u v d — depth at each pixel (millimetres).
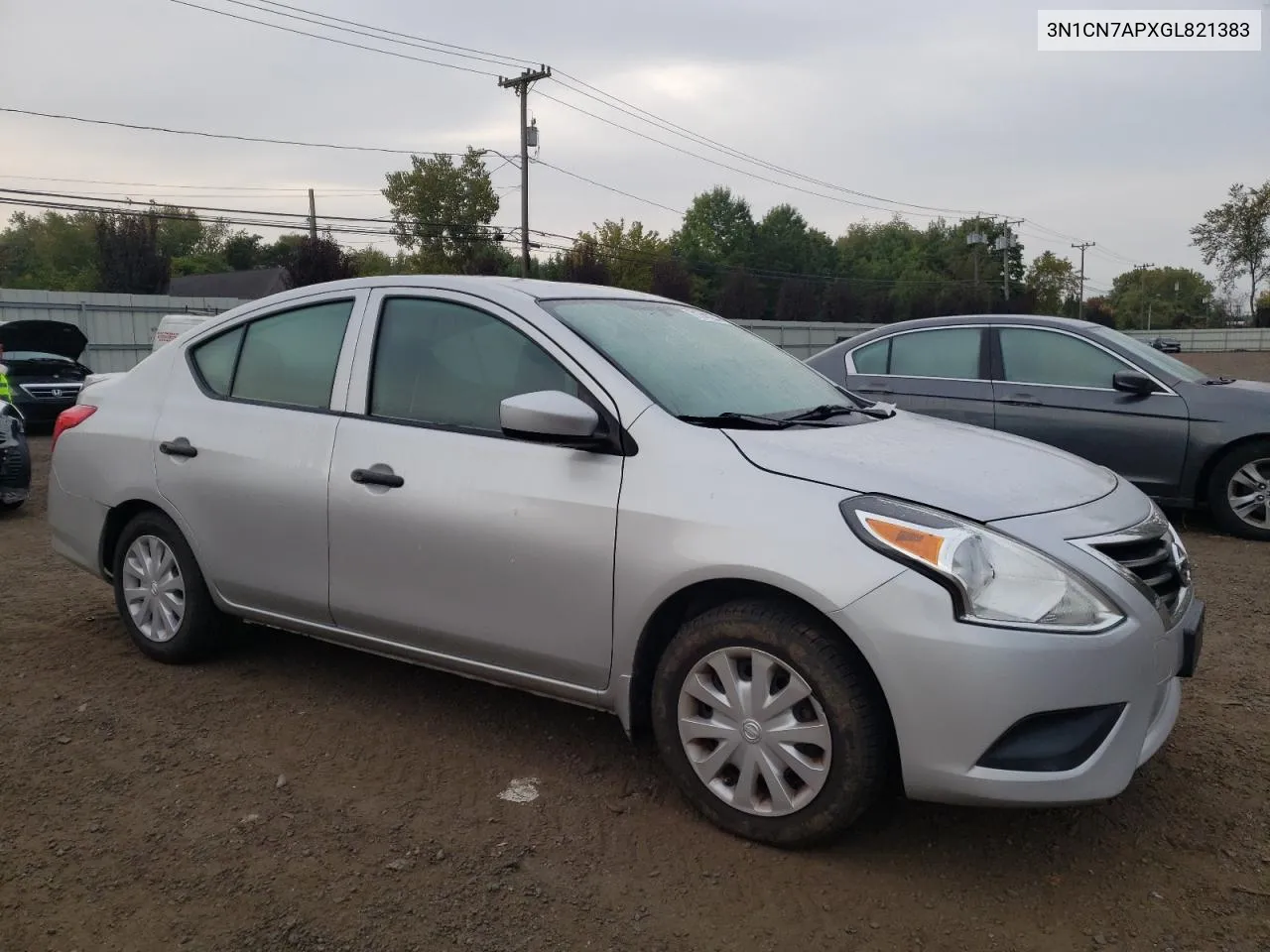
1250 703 4121
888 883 2840
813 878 2855
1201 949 2553
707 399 3436
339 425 3797
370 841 3043
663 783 3412
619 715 3240
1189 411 7086
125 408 4527
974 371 7742
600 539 3141
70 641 4840
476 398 3555
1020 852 3002
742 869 2896
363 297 3953
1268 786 3402
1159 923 2660
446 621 3514
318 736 3789
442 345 3697
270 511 3920
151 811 3211
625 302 3994
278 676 4387
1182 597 3061
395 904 2723
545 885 2820
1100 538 2861
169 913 2680
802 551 2803
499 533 3328
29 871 2867
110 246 36594
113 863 2910
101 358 24469
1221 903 2746
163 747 3684
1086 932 2625
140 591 4516
